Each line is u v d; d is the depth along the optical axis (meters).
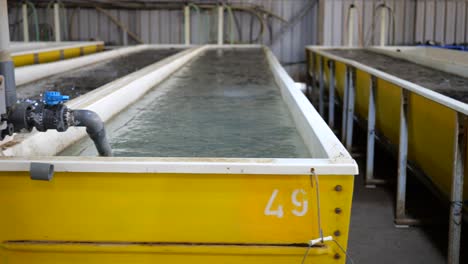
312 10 9.20
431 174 2.75
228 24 9.27
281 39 9.32
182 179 1.23
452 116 2.32
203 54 6.65
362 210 3.20
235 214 1.26
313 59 6.79
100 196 1.25
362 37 8.83
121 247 1.28
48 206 1.27
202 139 2.20
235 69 4.89
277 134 2.26
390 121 3.45
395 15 8.80
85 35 9.31
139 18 9.34
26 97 3.11
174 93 3.44
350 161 1.24
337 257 1.29
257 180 1.23
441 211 3.10
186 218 1.27
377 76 3.42
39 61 5.31
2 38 1.38
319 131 1.68
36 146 1.65
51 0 8.95
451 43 8.80
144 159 1.24
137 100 3.15
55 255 1.31
